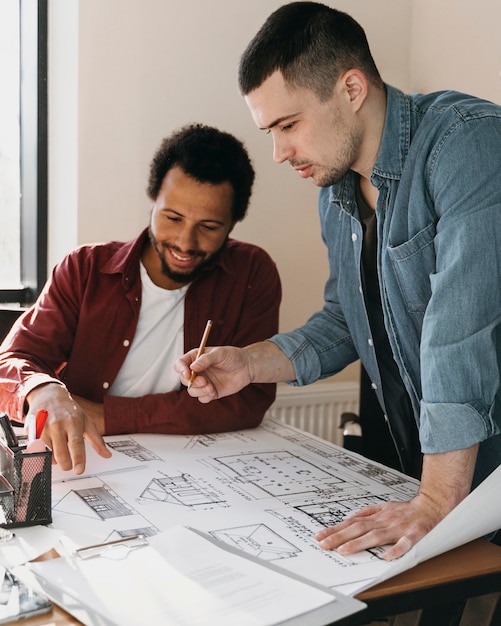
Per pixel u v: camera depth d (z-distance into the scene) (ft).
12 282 7.67
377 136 4.33
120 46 7.07
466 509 3.31
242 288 5.86
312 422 8.45
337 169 4.31
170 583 3.00
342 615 2.83
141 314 5.70
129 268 5.60
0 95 7.41
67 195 7.23
